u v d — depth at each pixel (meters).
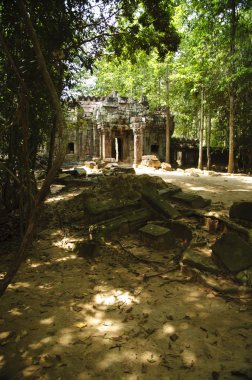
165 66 21.81
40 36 5.40
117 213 8.24
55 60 5.90
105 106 25.98
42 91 5.72
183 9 18.08
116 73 27.84
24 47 5.29
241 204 6.99
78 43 6.83
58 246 7.01
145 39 8.93
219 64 18.59
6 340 3.74
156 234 6.61
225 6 16.86
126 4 7.92
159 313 4.27
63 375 3.16
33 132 6.64
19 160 6.59
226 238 5.45
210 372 3.14
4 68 5.60
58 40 5.69
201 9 17.38
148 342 3.64
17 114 4.06
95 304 4.56
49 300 4.71
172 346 3.56
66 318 4.20
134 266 5.89
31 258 6.35
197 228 7.20
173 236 6.81
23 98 3.80
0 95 5.91
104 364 3.30
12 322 4.14
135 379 3.08
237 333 3.76
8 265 6.02
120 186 9.36
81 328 3.95
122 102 26.69
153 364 3.28
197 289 4.94
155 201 8.24
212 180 15.25
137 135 25.91
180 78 22.00
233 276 4.93
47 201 10.66
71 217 8.62
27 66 5.25
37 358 3.41
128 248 6.68
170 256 6.24
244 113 22.17
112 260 6.23
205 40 18.66
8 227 7.92
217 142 29.70
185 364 3.27
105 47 8.73
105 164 20.16
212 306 4.41
